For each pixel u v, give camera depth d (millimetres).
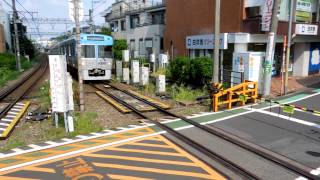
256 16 17672
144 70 19000
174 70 18812
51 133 9406
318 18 21344
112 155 7629
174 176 6402
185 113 11867
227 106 12680
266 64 14344
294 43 21047
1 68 29516
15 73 31000
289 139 8594
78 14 11898
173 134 9180
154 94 16344
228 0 18516
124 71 21594
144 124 10352
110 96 16031
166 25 26047
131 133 9375
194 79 17125
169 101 14344
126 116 11648
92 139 8883
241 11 17750
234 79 15398
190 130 9648
